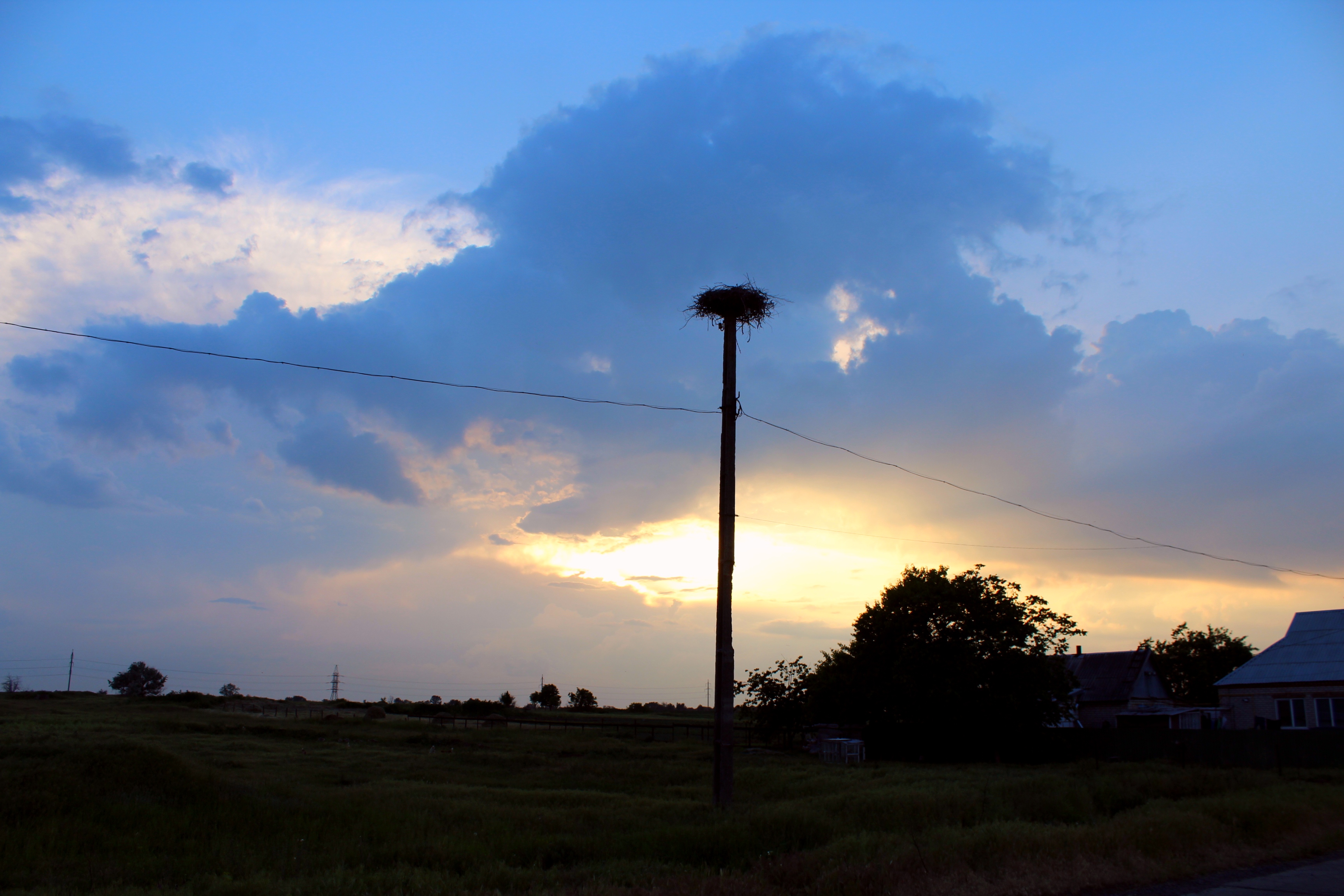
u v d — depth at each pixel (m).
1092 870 12.27
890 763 43.59
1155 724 63.53
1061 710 48.03
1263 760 40.09
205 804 17.34
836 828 15.33
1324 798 21.58
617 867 12.43
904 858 11.59
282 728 55.69
